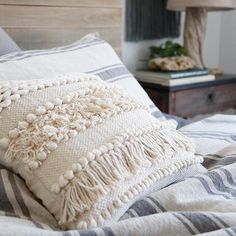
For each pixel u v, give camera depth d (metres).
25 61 0.99
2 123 0.73
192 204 0.71
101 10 1.80
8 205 0.67
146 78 2.09
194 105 2.07
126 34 2.23
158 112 1.21
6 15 1.50
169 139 0.78
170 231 0.58
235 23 2.76
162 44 2.37
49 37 1.64
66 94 0.79
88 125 0.72
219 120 1.36
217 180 0.79
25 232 0.53
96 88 0.83
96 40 1.31
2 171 0.74
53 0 1.62
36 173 0.68
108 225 0.59
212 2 2.01
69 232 0.55
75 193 0.63
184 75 2.05
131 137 0.72
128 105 0.81
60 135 0.69
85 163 0.65
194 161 0.84
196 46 2.24
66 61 1.08
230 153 0.99
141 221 0.59
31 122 0.73
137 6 2.24
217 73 2.36
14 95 0.76
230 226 0.59
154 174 0.74
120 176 0.66
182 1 2.05
